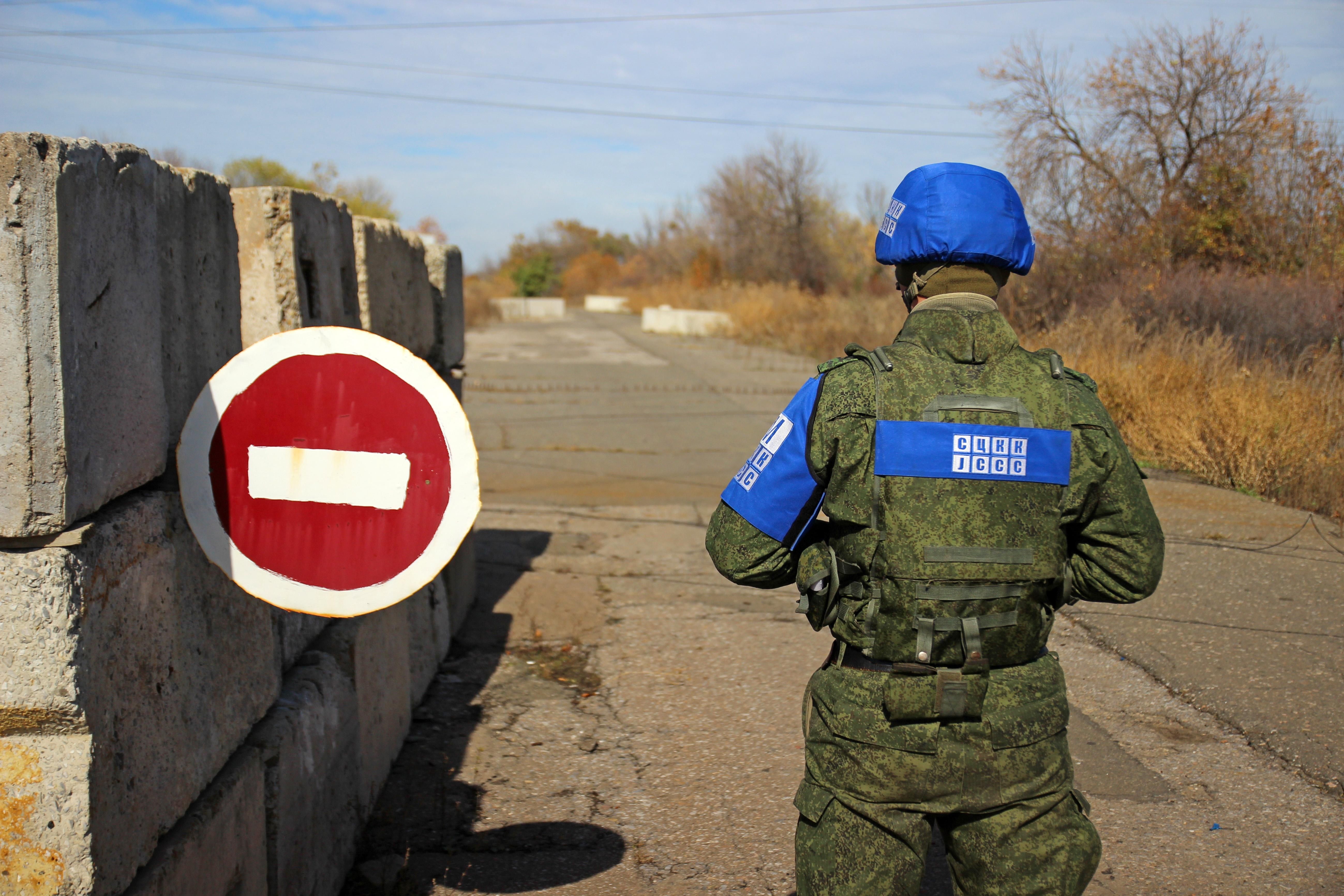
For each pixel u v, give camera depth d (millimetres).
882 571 1529
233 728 2096
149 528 1747
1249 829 2920
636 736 3553
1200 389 8961
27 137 1400
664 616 4906
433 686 4004
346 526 1835
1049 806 1560
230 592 2109
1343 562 5652
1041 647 1616
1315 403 8148
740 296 32719
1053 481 1544
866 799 1541
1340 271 12062
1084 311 14469
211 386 1819
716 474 8609
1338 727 3553
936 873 2750
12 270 1401
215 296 2162
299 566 1844
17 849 1505
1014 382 1582
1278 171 15648
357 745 2844
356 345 1811
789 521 1630
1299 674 4039
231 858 1999
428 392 1807
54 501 1442
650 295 45094
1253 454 7656
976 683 1514
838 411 1559
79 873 1510
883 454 1525
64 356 1451
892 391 1552
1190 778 3229
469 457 1809
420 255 4223
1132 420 9188
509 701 3869
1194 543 6051
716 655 4379
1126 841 2857
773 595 5285
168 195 1908
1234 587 5195
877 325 20875
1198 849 2812
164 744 1769
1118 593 1618
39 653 1452
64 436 1444
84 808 1502
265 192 2574
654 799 3094
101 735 1544
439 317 4637
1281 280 12664
